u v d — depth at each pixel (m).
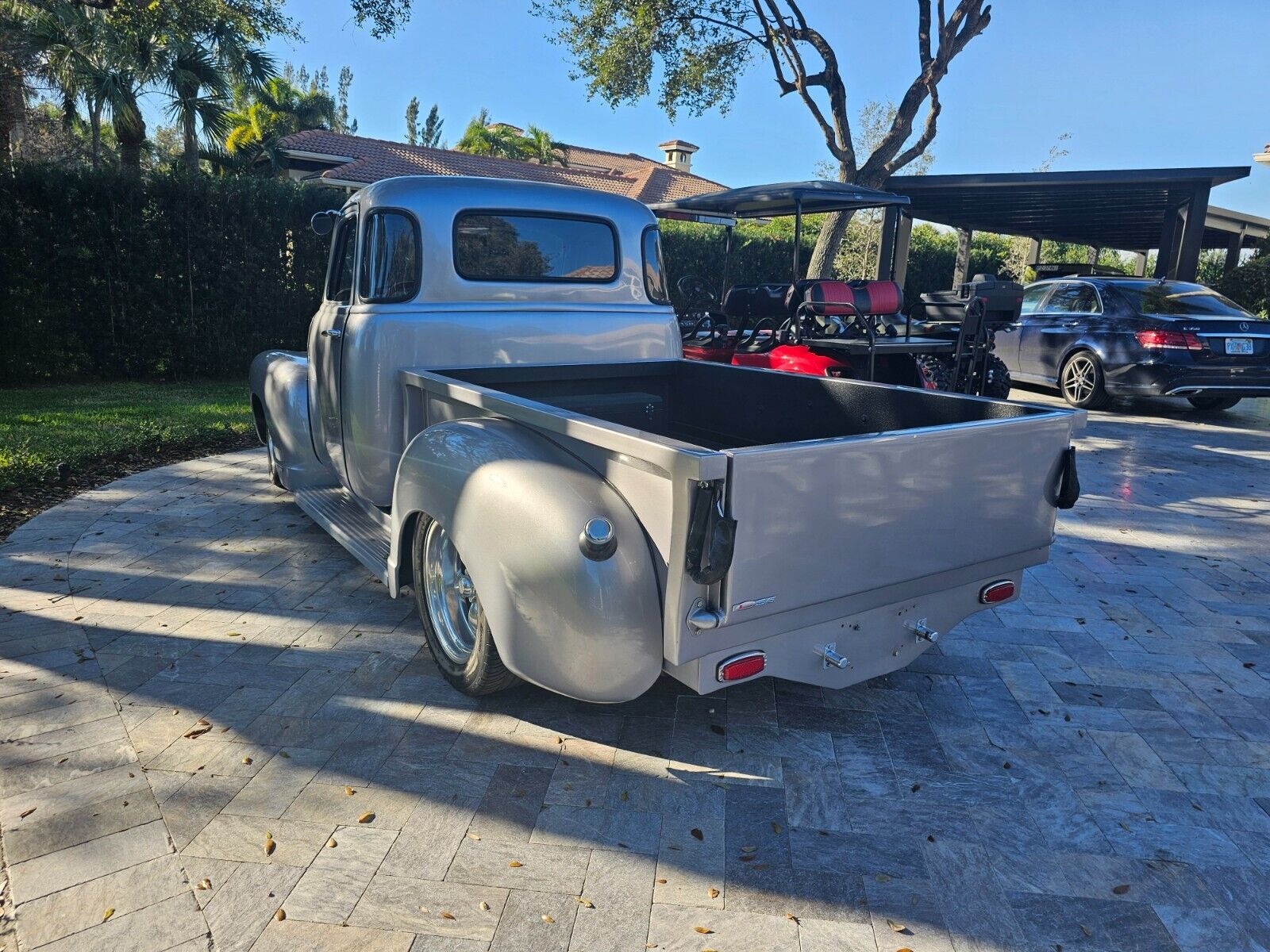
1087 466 7.45
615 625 2.35
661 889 2.23
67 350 11.09
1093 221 17.28
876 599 2.65
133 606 3.94
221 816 2.46
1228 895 2.27
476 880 2.24
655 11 17.08
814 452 2.29
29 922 2.04
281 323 12.24
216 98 16.05
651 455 2.24
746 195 8.80
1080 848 2.45
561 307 4.28
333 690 3.20
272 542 4.88
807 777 2.75
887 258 11.03
